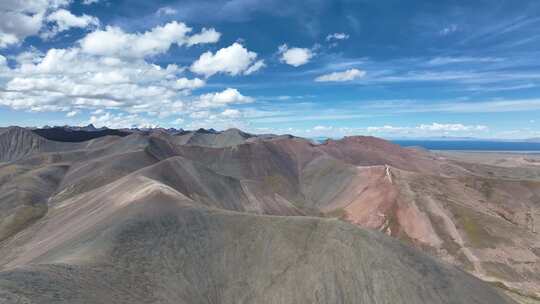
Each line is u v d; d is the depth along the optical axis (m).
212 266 46.53
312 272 44.56
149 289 39.19
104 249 43.97
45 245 63.31
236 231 51.16
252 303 42.81
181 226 51.72
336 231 48.72
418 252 49.84
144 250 46.00
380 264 45.19
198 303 41.41
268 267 46.12
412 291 43.34
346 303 42.12
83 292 32.00
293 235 49.12
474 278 49.91
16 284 28.88
